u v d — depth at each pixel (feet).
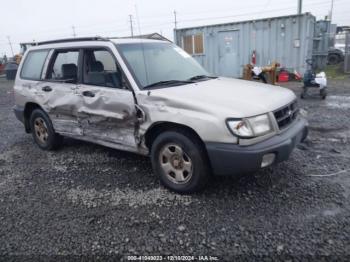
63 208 11.23
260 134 10.49
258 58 45.88
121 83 12.86
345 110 24.93
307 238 8.97
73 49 14.92
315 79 29.81
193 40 50.88
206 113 10.55
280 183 12.38
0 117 28.68
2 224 10.37
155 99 11.68
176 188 11.84
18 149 18.30
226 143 10.32
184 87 12.46
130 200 11.58
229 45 47.70
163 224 9.98
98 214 10.71
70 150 17.61
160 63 14.06
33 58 17.34
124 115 12.69
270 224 9.71
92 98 13.70
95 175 13.97
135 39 14.70
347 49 51.44
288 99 12.37
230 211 10.54
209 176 11.53
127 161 15.46
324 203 10.79
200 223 9.94
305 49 42.27
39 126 17.61
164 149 11.96
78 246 9.06
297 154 15.43
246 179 12.81
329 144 16.88
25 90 17.30
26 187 13.12
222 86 12.85
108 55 13.56
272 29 43.80
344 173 13.09
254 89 12.73
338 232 9.19
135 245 9.02
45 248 9.04
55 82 15.67
